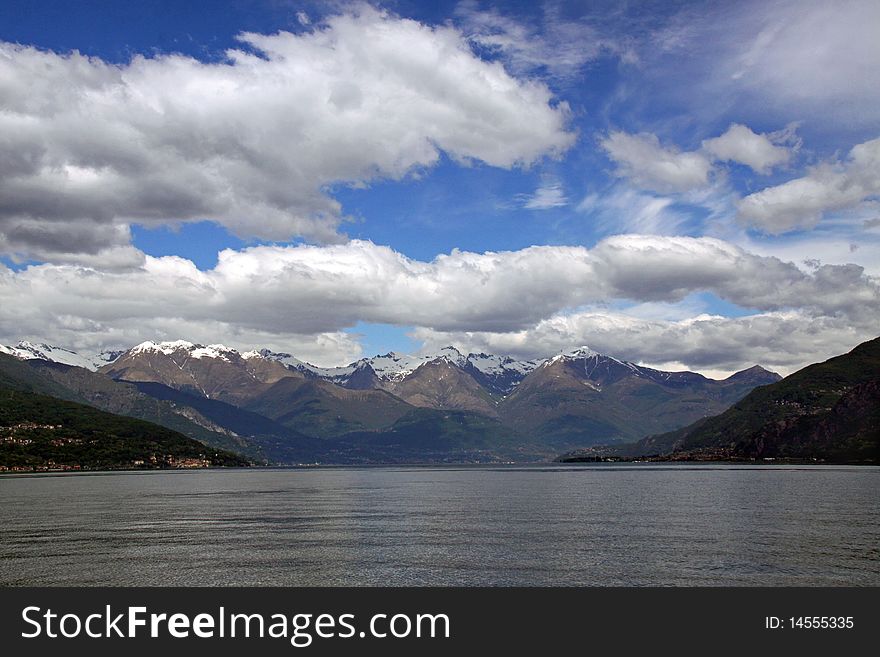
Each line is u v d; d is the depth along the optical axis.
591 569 90.25
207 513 164.38
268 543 112.69
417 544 110.38
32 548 108.75
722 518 140.62
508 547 106.50
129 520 148.00
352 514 159.75
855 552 99.06
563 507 173.75
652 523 133.88
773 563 92.31
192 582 86.19
